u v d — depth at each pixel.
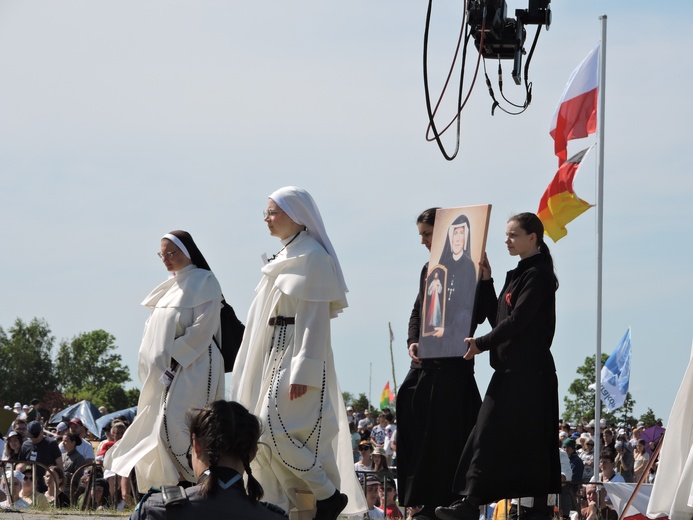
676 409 10.16
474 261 10.54
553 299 10.14
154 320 12.16
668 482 10.16
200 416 6.43
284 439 10.17
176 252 12.24
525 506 12.01
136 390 146.12
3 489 16.67
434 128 11.54
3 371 135.75
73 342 143.12
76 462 19.64
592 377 72.88
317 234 10.59
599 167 23.44
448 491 10.59
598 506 14.75
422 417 10.73
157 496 6.41
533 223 10.10
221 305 12.29
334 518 10.30
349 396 83.19
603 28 23.58
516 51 11.74
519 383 9.98
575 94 23.58
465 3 11.50
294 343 10.31
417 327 11.01
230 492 6.38
